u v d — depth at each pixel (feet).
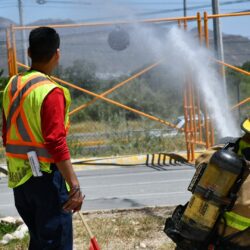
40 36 17.16
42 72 17.33
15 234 25.95
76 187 16.48
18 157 17.01
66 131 16.93
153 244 24.66
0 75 83.30
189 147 49.70
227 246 14.89
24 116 16.65
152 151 57.62
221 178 14.37
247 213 14.66
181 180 42.68
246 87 103.40
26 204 17.60
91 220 28.60
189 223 14.84
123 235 25.93
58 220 16.90
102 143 64.13
